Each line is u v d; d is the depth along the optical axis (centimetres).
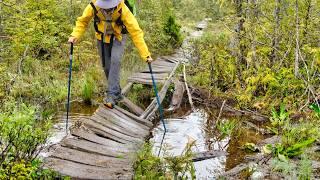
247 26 905
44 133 492
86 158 527
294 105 788
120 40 658
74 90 914
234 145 651
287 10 899
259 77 844
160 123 771
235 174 527
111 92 703
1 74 853
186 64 1213
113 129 655
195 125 759
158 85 978
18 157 443
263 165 552
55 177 475
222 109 841
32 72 995
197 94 938
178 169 498
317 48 834
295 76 827
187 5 2484
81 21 649
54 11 1206
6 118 427
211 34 1395
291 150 571
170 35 1650
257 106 813
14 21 1055
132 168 504
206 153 599
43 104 832
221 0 1004
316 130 634
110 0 621
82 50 1152
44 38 1069
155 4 1686
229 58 985
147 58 657
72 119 750
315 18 871
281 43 912
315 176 509
